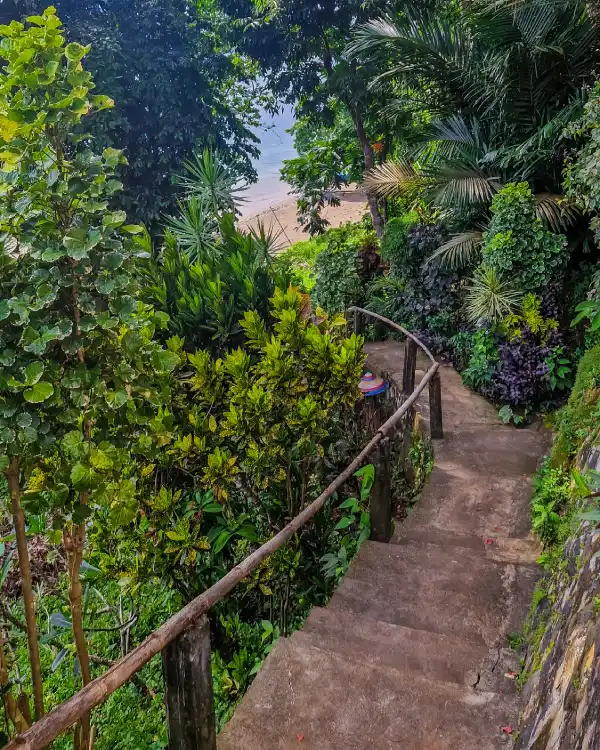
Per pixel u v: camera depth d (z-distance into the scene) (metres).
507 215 6.23
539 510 3.79
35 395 1.79
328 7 9.88
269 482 3.85
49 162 1.94
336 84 9.82
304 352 3.83
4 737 1.82
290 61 11.02
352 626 2.96
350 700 2.32
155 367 2.18
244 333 4.38
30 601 2.21
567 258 6.28
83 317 1.94
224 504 3.57
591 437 3.61
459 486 4.89
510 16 6.34
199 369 3.60
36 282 1.89
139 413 2.21
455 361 7.80
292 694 2.37
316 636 2.84
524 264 6.28
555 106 6.99
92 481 1.98
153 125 10.69
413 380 6.34
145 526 3.35
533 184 7.08
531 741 1.91
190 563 3.44
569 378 6.21
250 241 4.95
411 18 8.93
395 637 2.85
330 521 4.10
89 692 1.50
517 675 2.52
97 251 1.97
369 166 10.68
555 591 2.62
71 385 1.93
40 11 9.87
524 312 6.24
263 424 3.55
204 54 11.02
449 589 3.35
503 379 6.22
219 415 4.05
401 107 8.69
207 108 11.20
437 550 3.77
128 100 10.14
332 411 4.18
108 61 9.74
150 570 3.34
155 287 4.30
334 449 4.18
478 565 3.58
